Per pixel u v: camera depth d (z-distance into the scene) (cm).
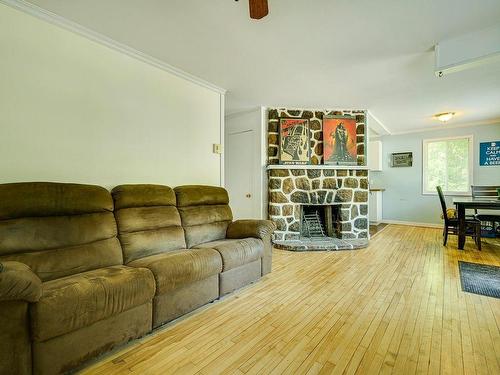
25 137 198
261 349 168
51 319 130
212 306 228
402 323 198
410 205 643
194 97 335
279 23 215
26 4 194
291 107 457
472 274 302
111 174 250
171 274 191
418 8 195
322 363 154
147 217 240
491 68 295
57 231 182
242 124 491
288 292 256
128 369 150
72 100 223
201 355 162
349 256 379
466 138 573
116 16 209
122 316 165
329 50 260
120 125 257
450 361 155
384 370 148
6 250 159
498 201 393
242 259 254
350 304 230
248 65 295
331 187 453
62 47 218
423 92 377
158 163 292
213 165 362
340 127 459
